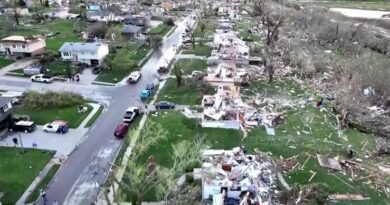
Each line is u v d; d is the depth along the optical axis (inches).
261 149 1961.1
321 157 1920.5
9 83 2733.8
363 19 5191.9
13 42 3203.7
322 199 1558.8
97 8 5147.6
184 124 2198.6
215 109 2288.4
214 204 1486.2
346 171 1818.4
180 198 1541.6
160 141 2011.6
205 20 4872.0
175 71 2795.3
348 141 2111.2
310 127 2235.5
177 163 1788.9
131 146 1972.2
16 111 2331.4
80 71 2999.5
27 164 1807.3
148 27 4439.0
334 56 3668.8
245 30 4490.7
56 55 3257.9
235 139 2053.4
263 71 3117.6
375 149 2053.4
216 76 2849.4
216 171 1672.0
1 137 2053.4
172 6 5654.5
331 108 2497.5
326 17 4800.7
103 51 3176.7
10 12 4783.5
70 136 2076.8
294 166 1823.3
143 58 3373.5
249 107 2412.6
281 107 2463.1
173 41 3981.3
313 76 3041.3
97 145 1993.1
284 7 5777.6
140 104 2481.5
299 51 3624.5
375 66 3036.4
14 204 1545.3
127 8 5364.2
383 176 1792.6
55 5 5565.9
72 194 1615.4
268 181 1681.8
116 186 1637.6
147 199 1562.5
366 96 2682.1
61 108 2394.2
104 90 2691.9
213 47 3690.9
